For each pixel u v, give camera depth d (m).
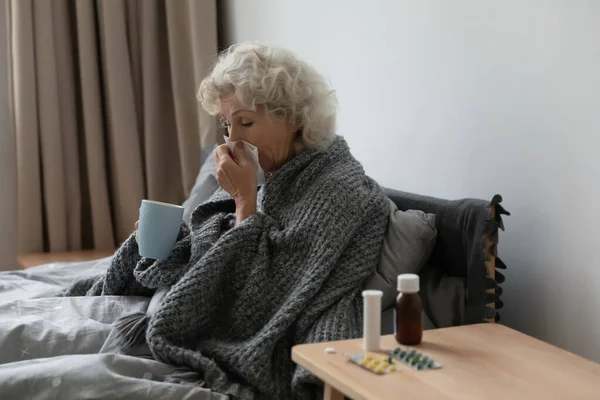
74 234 2.72
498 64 1.43
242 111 1.41
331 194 1.34
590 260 1.23
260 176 1.60
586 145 1.23
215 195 1.62
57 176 2.66
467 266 1.28
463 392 0.84
